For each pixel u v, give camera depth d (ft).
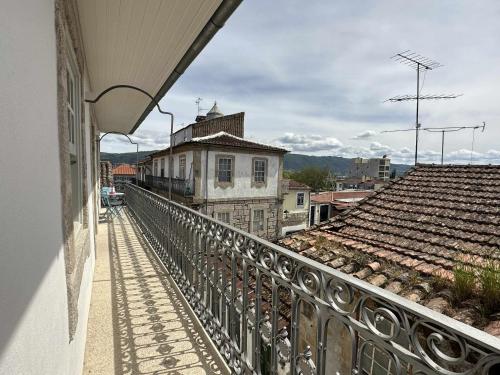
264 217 57.00
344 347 10.29
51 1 4.08
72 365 5.17
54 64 4.20
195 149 48.93
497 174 17.97
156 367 7.24
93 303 10.59
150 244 18.98
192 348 8.04
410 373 4.55
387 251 12.93
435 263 11.22
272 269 5.40
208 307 8.71
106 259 15.97
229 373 7.09
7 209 2.26
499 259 10.65
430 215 15.69
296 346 4.85
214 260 8.14
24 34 2.79
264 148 54.65
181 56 10.44
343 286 3.69
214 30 8.18
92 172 16.34
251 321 6.55
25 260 2.63
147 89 15.17
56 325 3.77
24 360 2.55
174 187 55.83
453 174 19.90
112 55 10.84
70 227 4.86
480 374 2.34
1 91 2.20
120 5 7.43
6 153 2.27
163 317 9.65
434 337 2.65
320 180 195.00
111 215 32.30
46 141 3.53
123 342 8.24
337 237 15.40
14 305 2.35
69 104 7.72
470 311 8.04
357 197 112.78
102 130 34.27
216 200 51.26
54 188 3.88
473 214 14.61
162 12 7.71
